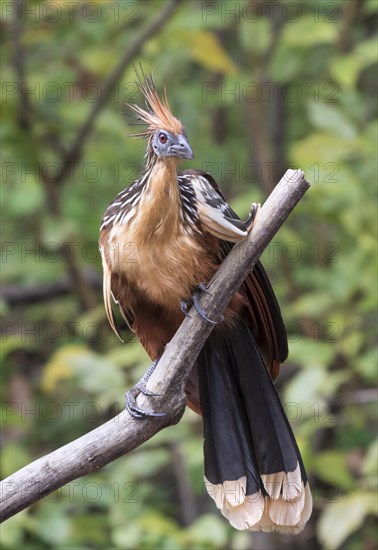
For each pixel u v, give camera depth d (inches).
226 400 301.6
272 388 303.0
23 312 533.3
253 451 296.5
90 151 501.7
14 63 446.6
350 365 419.5
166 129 287.3
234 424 299.7
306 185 266.1
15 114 448.5
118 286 305.0
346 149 430.3
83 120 477.1
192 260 291.6
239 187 553.9
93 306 494.3
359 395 424.2
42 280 507.5
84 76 508.4
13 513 255.9
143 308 307.9
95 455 261.1
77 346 433.1
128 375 410.9
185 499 488.4
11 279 527.2
